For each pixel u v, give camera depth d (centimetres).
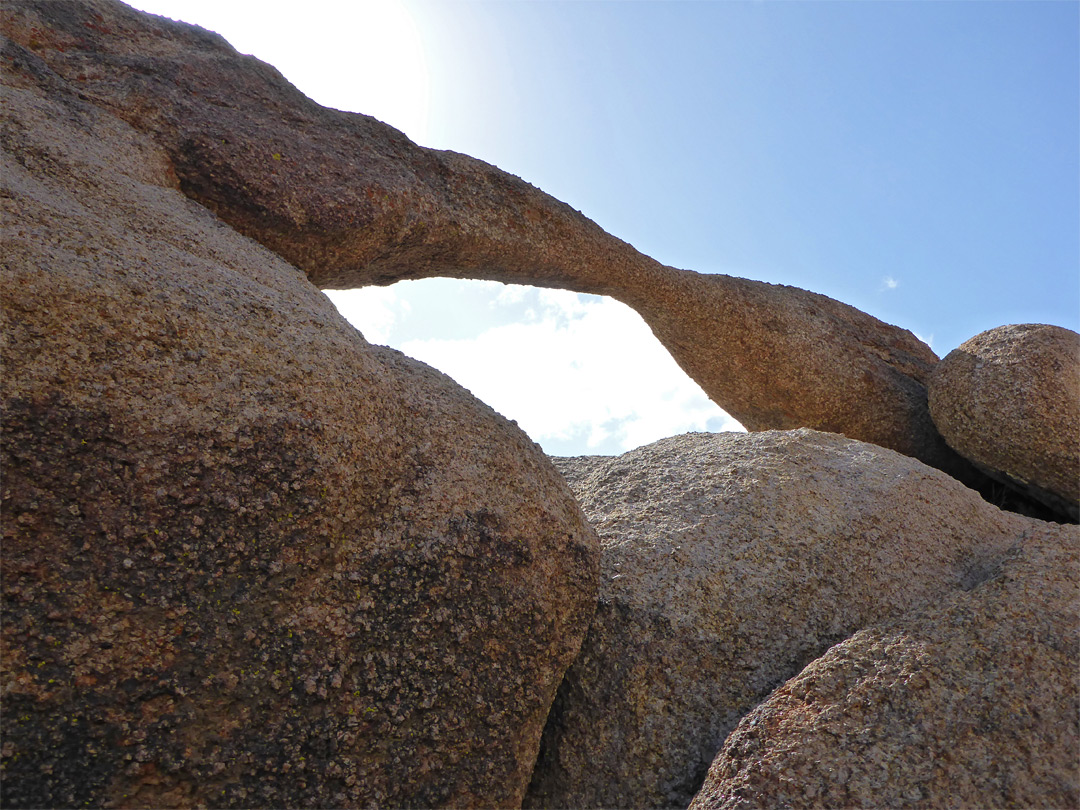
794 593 273
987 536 322
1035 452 441
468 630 208
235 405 187
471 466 236
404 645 197
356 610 194
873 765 194
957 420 473
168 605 169
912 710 205
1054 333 462
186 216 269
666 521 305
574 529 245
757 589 272
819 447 356
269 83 359
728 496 313
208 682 170
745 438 375
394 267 385
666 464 362
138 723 162
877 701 209
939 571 295
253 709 174
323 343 219
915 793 187
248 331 202
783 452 346
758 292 531
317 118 363
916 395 541
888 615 274
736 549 286
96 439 167
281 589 183
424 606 203
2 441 157
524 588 222
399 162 378
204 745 168
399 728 191
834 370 527
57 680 155
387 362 260
